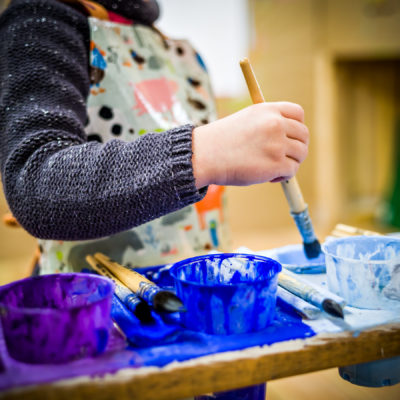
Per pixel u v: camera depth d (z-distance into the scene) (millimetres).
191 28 3012
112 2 678
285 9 3158
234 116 430
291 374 359
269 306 383
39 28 531
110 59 654
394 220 3184
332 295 415
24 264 2332
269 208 3166
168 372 325
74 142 454
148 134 428
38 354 326
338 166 3355
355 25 3066
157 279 519
